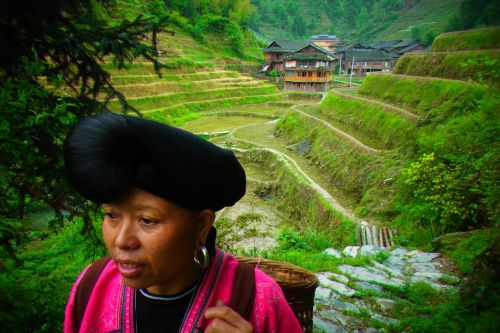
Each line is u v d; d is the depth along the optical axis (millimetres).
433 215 9719
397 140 17328
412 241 9578
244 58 69312
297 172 19109
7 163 2113
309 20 135125
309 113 29031
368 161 16188
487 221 8094
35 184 2479
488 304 4332
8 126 1909
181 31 63906
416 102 20250
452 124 12102
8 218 2064
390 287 5727
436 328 4203
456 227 8719
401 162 14016
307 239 10430
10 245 2180
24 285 3381
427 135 13914
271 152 23859
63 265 5613
